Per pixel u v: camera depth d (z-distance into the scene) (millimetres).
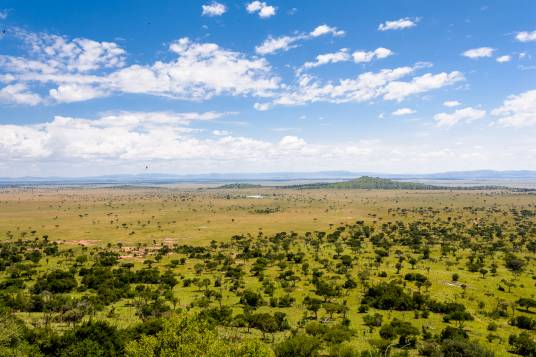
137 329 74438
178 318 54219
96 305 101812
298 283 135625
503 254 192375
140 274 140500
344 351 70375
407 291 125188
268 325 88312
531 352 79062
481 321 100750
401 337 83062
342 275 146875
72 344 65125
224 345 53156
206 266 162000
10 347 62875
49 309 97875
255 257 185625
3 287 122188
